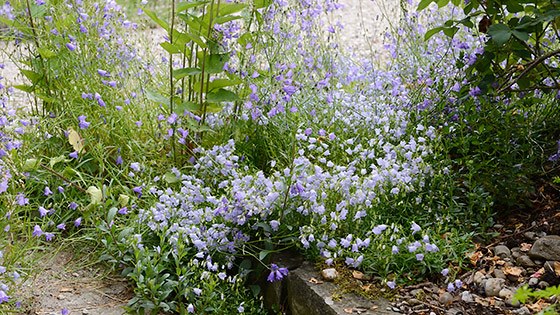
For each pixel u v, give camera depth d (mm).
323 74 2244
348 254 1749
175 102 2072
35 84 2135
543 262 1694
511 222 1829
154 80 2348
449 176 1835
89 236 1924
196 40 1969
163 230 1769
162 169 2057
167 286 1750
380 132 2014
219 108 2078
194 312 1730
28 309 1759
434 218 1833
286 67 2076
